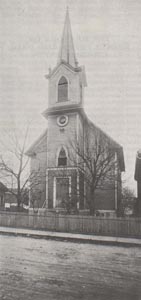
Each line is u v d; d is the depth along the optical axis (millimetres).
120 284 7188
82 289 6797
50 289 6777
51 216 17969
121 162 25797
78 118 23125
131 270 8430
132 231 15609
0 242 13008
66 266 8797
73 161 21562
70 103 23516
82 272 8148
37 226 18266
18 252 10719
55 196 22000
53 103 24203
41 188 23391
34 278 7555
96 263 9195
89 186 20234
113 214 21672
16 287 6902
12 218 19297
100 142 21672
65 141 23047
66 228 17297
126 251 11336
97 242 13523
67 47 25062
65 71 24219
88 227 16719
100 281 7363
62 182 21891
